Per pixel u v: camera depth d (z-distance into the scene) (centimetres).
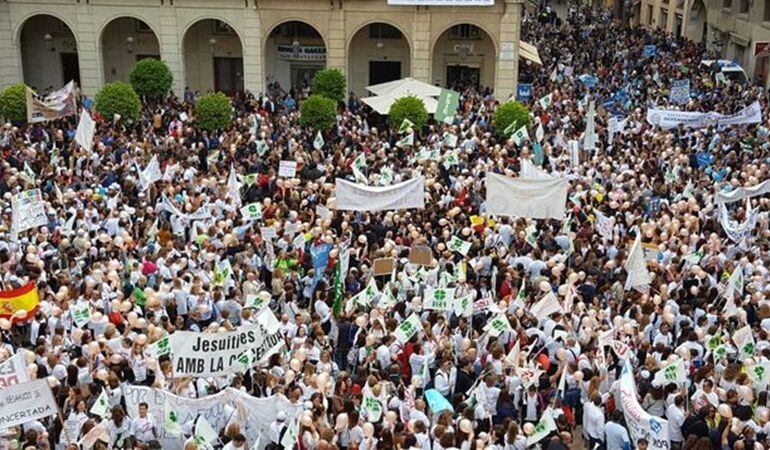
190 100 4578
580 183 2689
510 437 1414
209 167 2927
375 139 3428
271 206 2448
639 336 1759
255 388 1577
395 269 1989
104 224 2275
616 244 2258
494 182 2239
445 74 4844
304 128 3550
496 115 3534
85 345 1622
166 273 2014
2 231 2217
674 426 1527
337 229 2395
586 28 6919
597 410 1529
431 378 1689
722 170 2933
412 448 1340
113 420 1437
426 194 2550
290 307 1867
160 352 1571
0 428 1327
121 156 3002
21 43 4803
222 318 1831
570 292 1775
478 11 4422
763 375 1588
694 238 2233
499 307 1834
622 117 3800
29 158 2912
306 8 4462
